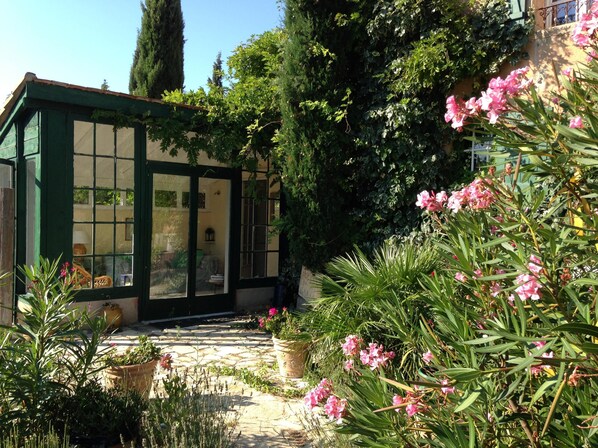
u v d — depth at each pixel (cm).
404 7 633
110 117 701
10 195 502
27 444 277
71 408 334
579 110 165
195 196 808
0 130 794
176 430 308
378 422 199
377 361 255
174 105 736
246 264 872
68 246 673
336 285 464
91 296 700
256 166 818
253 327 732
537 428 172
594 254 157
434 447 187
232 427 358
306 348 501
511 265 177
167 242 784
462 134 648
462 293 216
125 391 361
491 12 597
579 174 171
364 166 695
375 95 687
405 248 448
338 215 684
